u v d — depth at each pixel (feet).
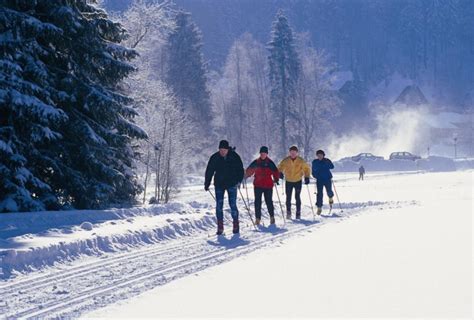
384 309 15.43
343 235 33.19
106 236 31.37
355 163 228.84
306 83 219.82
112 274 24.30
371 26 642.63
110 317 15.88
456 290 17.52
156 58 204.44
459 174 155.12
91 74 53.52
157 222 38.24
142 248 32.04
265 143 231.50
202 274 22.08
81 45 50.16
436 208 51.19
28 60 45.47
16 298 19.98
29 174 44.29
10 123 44.06
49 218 38.93
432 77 603.67
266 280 20.27
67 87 48.88
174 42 226.58
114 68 51.85
